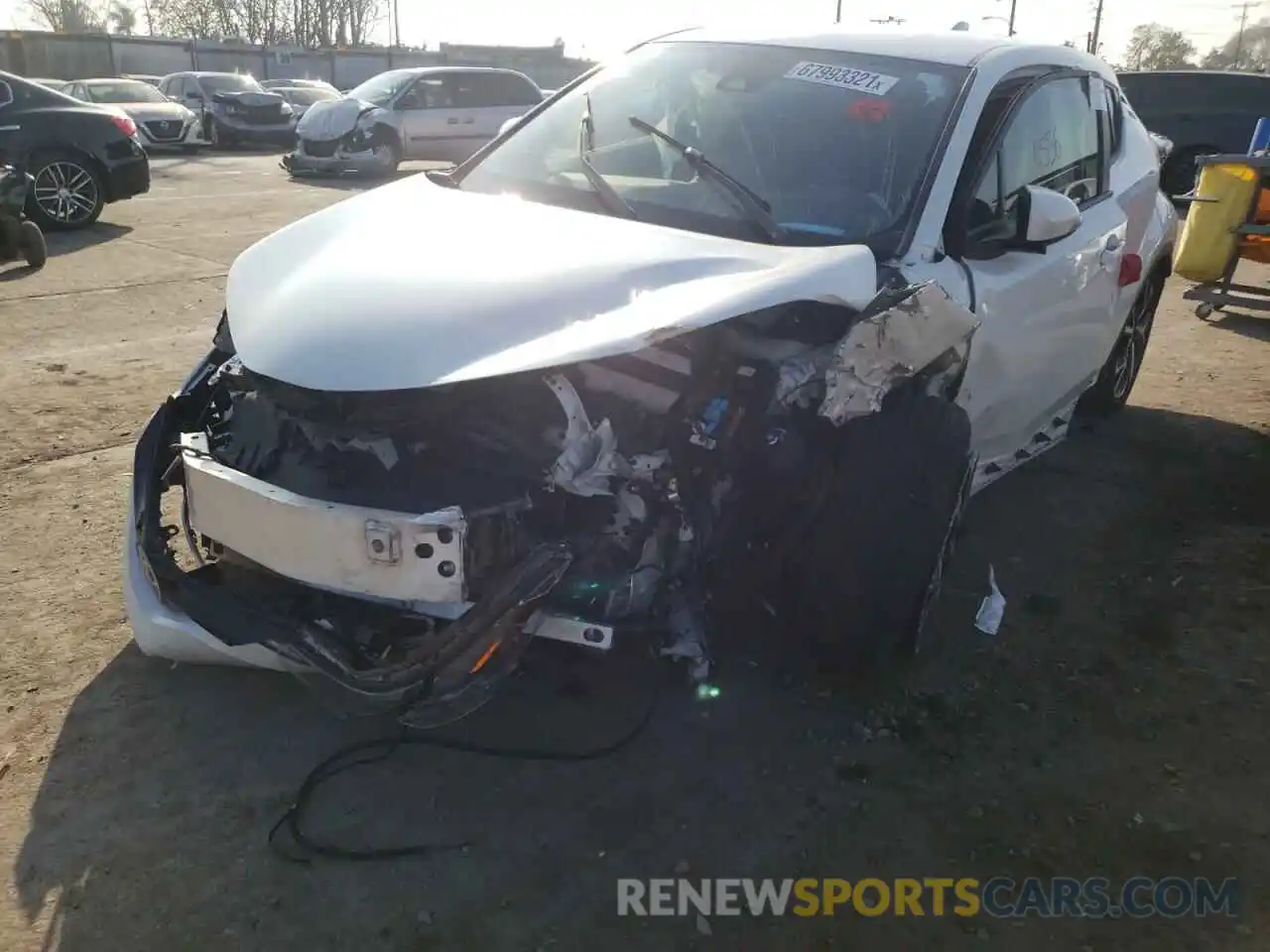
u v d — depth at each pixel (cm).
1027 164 365
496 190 349
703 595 270
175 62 3678
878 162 325
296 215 1147
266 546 248
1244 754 292
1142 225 471
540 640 274
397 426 243
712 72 368
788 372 260
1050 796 273
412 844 248
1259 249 727
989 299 324
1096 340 442
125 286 780
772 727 293
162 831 249
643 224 305
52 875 235
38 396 524
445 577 234
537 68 4134
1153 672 327
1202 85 1492
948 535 308
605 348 234
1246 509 448
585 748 282
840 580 274
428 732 285
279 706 293
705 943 226
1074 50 428
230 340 308
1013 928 234
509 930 226
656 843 252
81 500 409
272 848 245
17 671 303
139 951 217
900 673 319
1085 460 497
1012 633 345
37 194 984
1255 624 355
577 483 240
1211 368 657
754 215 308
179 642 280
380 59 4034
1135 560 399
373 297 257
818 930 230
